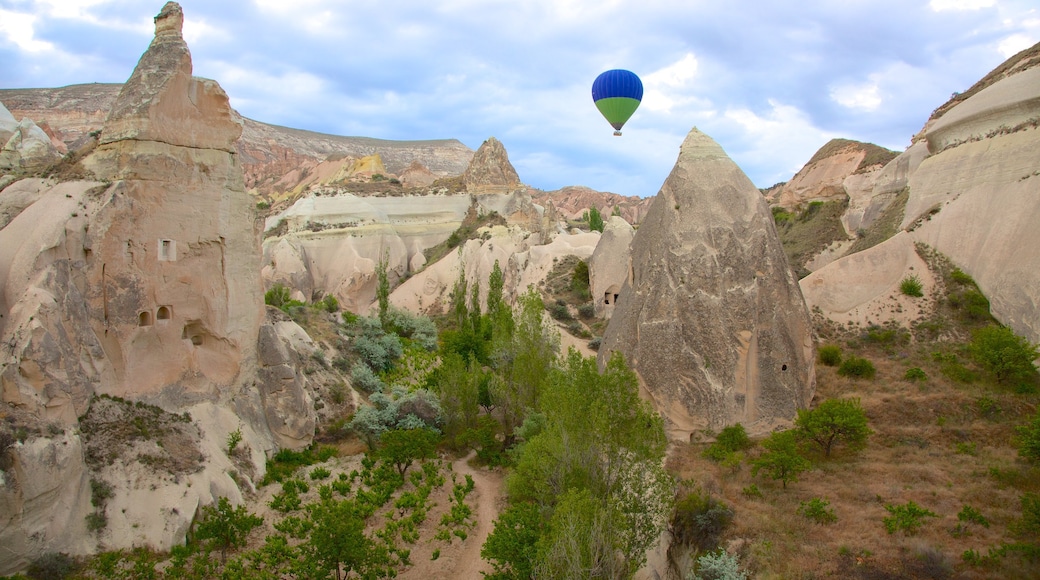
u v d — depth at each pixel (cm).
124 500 2103
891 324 3447
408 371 4206
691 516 2005
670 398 2852
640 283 3150
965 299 3316
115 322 2366
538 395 3183
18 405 1922
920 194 3984
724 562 1697
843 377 3109
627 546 1791
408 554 2147
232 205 2816
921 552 1664
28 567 1827
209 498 2272
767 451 2544
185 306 2620
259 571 1991
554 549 1642
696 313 2895
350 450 3028
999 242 3338
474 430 3097
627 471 2030
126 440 2233
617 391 2220
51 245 2194
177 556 2000
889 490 2077
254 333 2944
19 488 1809
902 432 2544
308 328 4031
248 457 2628
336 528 1864
